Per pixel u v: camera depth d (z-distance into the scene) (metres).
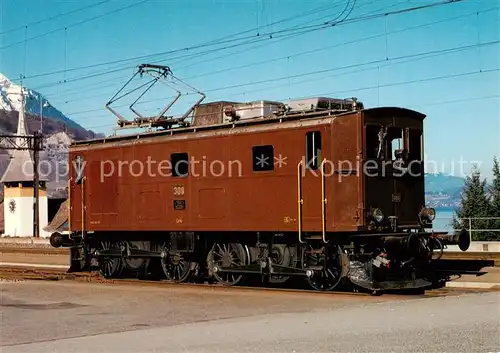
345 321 12.09
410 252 16.92
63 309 15.48
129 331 12.19
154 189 21.42
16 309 15.53
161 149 21.25
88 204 23.69
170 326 12.66
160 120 22.20
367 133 17.12
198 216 20.12
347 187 16.97
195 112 21.62
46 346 10.77
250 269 19.06
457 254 23.69
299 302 15.66
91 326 12.92
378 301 15.48
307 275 17.61
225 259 20.06
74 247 24.50
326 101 18.78
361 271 16.91
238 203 19.12
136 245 22.69
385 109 17.52
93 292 18.64
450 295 16.02
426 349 9.29
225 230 19.41
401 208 17.81
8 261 34.56
